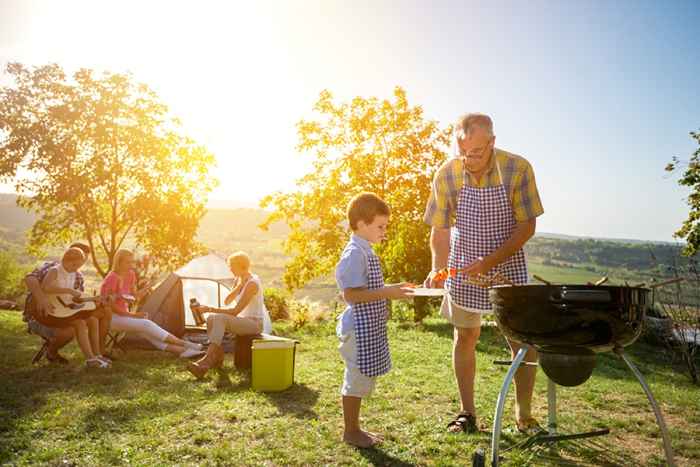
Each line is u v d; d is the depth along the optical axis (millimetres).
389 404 4555
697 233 18188
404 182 24484
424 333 9594
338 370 6145
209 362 5762
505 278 3518
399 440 3621
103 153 22438
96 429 3818
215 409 4387
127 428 3852
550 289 2586
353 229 3598
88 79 22297
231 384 5410
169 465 3141
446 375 5852
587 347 2652
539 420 4242
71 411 4230
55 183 21938
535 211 3645
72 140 22125
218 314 5984
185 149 24359
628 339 2625
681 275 7281
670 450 2598
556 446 3490
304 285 24516
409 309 12070
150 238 23703
